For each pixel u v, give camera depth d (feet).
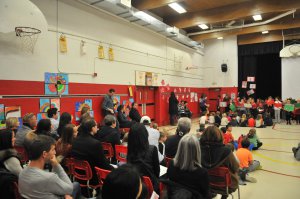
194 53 48.70
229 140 21.04
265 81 54.24
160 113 36.58
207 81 52.75
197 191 6.26
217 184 9.27
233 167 9.09
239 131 32.40
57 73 20.62
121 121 24.13
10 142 7.56
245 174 14.12
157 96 36.47
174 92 40.78
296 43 45.85
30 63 18.44
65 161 9.70
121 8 24.86
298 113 39.83
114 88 27.22
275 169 16.61
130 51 29.86
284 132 31.48
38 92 19.06
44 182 6.14
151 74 33.96
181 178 6.46
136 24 30.30
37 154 6.23
